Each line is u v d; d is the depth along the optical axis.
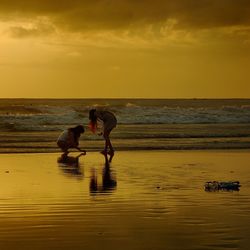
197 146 36.38
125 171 24.11
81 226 13.20
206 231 12.66
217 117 63.09
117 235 12.30
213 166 26.11
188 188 19.25
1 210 15.15
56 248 11.26
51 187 19.39
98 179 21.52
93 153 32.25
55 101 160.12
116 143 38.03
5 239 11.95
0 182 20.55
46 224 13.41
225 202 16.47
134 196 17.53
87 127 51.22
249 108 70.38
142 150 33.94
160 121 61.25
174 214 14.64
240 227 13.08
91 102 154.25
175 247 11.31
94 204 16.09
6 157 29.97
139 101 162.00
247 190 18.88
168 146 36.16
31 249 11.19
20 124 52.03
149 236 12.21
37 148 34.56
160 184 20.17
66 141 30.97
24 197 17.28
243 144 37.91
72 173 23.41
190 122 62.38
